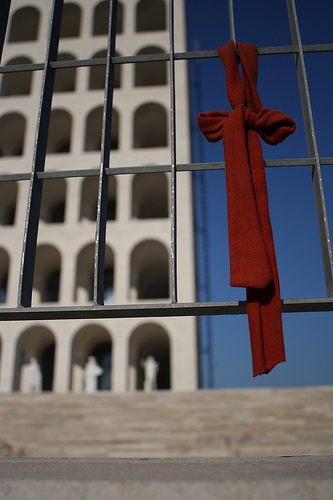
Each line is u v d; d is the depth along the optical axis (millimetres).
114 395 14055
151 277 31906
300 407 12453
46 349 29250
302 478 1382
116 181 28000
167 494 1381
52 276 30219
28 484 1444
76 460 2039
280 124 2578
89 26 31969
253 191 2396
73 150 28766
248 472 1527
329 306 2299
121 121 29141
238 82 2711
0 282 30453
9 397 14305
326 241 2383
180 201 27203
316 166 2545
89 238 26750
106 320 24969
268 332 2152
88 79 30547
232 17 2857
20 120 30953
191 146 32875
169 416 12602
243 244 2248
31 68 2920
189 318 24688
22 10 33469
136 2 32219
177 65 30984
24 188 28266
